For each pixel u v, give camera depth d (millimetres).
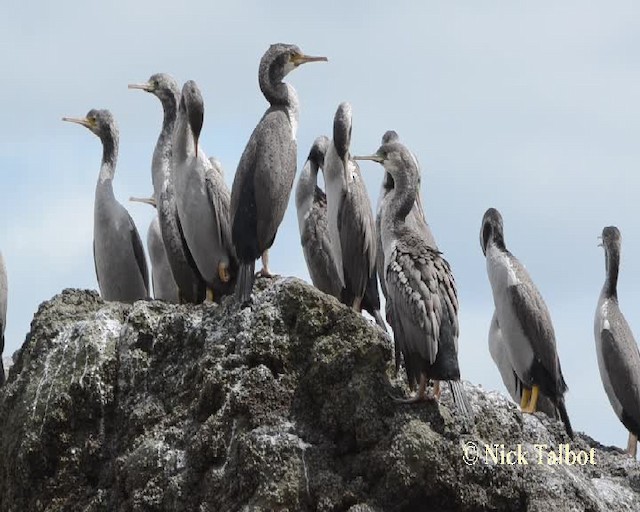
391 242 19125
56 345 20828
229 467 18625
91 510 19688
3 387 21531
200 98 21609
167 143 23531
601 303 23750
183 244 22250
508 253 22609
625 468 20312
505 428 19188
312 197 23750
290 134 21547
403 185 19500
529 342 22219
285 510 18062
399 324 18422
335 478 18172
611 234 24000
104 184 24203
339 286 23375
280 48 22031
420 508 18109
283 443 18359
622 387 23250
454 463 18016
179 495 18875
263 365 19094
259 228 21109
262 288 21031
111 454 20109
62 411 20297
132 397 20188
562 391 22656
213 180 21703
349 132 22250
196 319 20250
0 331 23984
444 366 18219
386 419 18391
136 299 23938
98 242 23922
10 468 20516
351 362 18734
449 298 18438
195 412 19453
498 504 18219
